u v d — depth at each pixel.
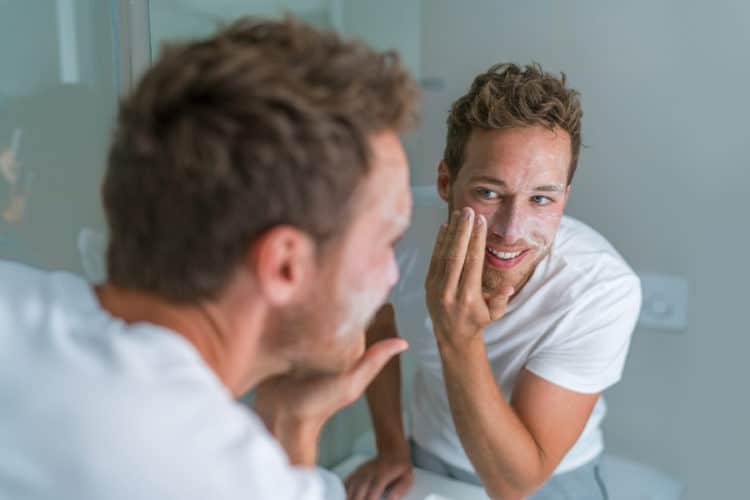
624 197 1.54
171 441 0.38
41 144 0.84
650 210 1.52
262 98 0.40
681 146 1.47
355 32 1.46
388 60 0.48
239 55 0.41
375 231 0.47
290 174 0.41
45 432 0.38
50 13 0.83
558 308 0.99
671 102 1.45
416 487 1.13
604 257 1.04
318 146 0.41
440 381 1.17
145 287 0.46
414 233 1.23
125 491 0.37
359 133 0.43
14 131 0.80
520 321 1.02
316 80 0.42
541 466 0.92
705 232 1.48
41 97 0.83
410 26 1.62
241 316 0.45
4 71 0.78
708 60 1.40
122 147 0.44
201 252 0.43
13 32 0.79
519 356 1.03
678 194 1.49
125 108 0.45
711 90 1.41
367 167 0.44
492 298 0.88
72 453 0.38
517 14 1.55
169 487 0.38
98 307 0.47
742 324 1.49
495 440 0.90
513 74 0.94
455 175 0.98
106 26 0.89
